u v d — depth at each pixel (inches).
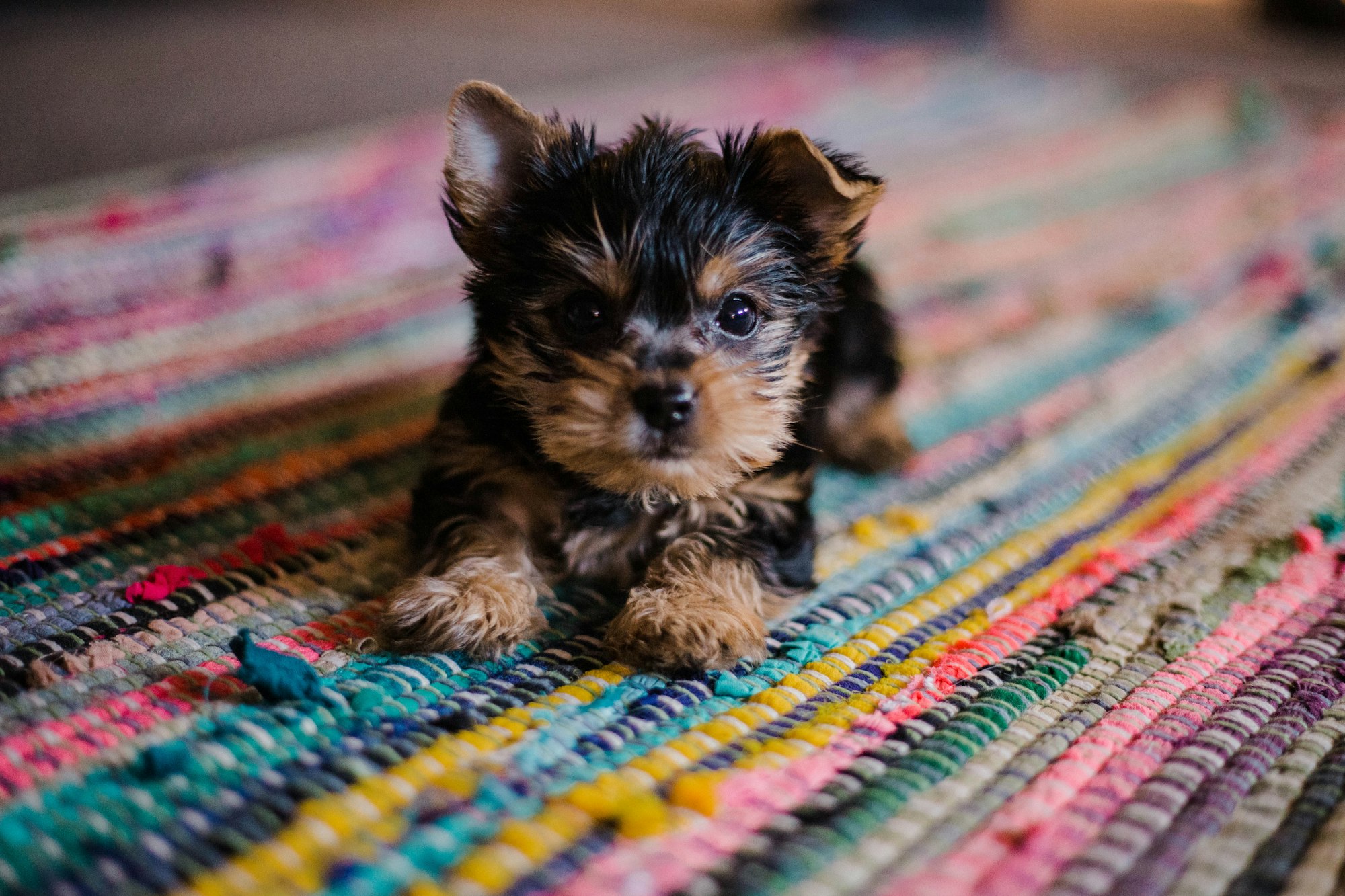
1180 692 13.1
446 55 38.4
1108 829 11.6
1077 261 23.2
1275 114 31.8
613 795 11.8
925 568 15.2
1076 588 14.7
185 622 13.9
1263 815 11.7
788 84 34.5
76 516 15.6
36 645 13.3
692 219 14.4
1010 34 44.5
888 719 12.8
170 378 18.6
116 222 22.3
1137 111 32.5
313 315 20.5
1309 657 13.5
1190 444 17.6
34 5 44.0
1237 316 20.8
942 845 11.4
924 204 25.8
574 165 14.9
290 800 11.6
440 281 21.8
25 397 17.8
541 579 15.0
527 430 14.7
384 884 11.0
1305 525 15.6
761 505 15.2
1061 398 18.9
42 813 11.5
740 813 11.7
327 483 16.6
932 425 18.4
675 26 45.0
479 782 11.9
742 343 14.9
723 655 13.5
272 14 45.4
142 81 33.5
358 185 25.4
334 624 14.1
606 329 14.5
